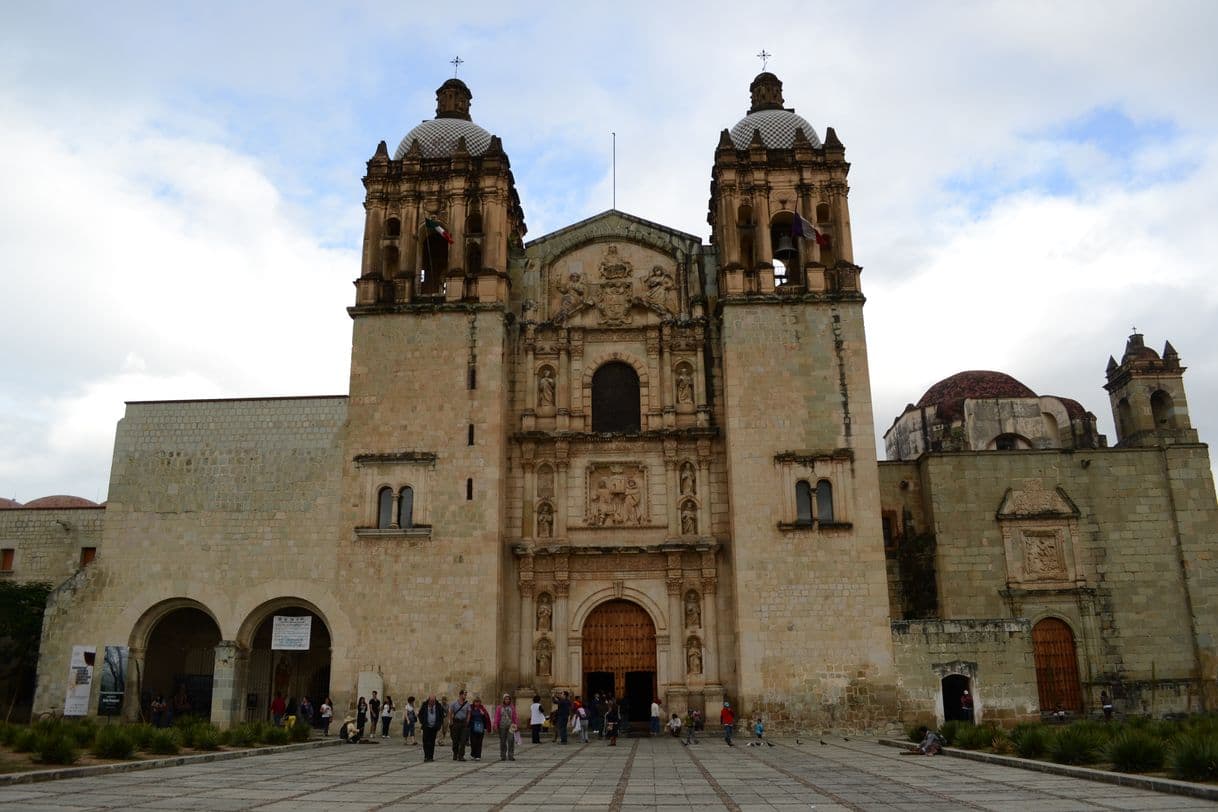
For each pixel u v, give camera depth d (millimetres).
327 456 46562
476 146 53562
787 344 47000
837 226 49500
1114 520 48781
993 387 62750
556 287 51531
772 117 54281
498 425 46375
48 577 53594
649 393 49000
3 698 50156
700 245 51594
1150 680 46719
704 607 45719
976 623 43844
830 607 43562
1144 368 54344
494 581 44250
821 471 45281
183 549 45875
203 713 49281
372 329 48250
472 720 33406
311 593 44781
